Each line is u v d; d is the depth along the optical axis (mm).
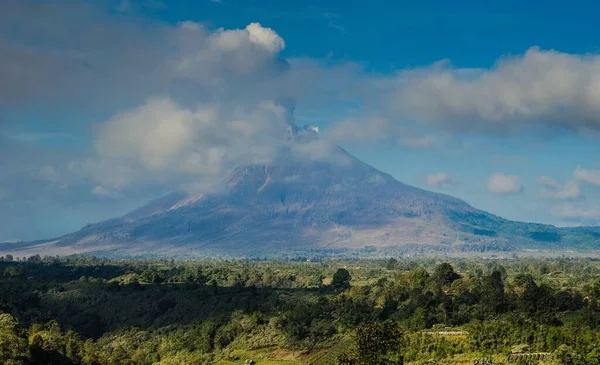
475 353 144125
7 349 138625
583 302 179625
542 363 132500
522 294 180750
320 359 174750
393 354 143750
